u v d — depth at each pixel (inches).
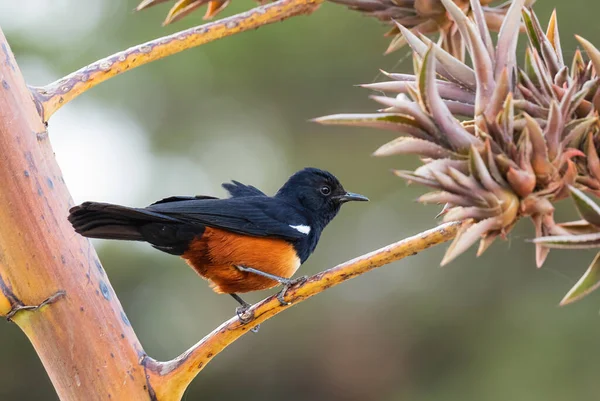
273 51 571.8
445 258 140.2
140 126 557.9
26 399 584.7
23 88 172.2
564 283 542.6
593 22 528.7
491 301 556.4
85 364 168.7
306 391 590.6
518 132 144.8
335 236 570.9
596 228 140.2
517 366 531.2
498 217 139.7
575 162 147.9
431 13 199.9
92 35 544.1
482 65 145.8
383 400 571.8
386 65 575.8
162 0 215.2
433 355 567.2
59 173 176.4
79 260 171.9
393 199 571.8
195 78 563.8
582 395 515.8
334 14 573.9
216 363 599.5
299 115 576.7
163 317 549.6
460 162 142.3
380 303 579.2
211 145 566.6
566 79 154.7
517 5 147.6
